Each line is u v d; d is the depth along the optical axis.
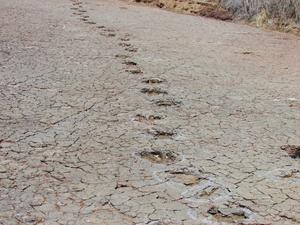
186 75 5.85
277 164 3.49
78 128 3.95
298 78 6.18
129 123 4.14
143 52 6.98
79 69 5.73
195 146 3.74
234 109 4.69
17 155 3.40
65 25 8.66
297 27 10.50
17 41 6.99
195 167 3.38
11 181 3.04
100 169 3.27
